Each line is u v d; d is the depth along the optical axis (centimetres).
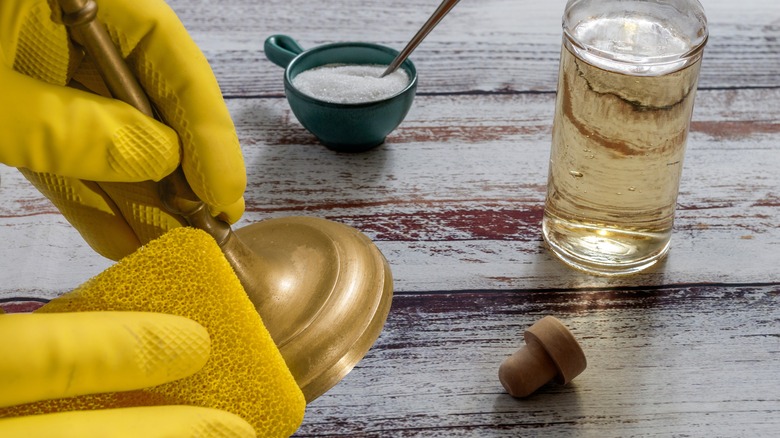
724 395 69
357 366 70
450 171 82
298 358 67
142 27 62
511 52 92
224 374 62
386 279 71
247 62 91
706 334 72
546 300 74
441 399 69
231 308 63
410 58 92
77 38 61
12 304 74
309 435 67
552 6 97
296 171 82
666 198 73
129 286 63
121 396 62
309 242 72
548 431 68
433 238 78
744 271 75
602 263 75
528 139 85
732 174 82
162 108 63
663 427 68
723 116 86
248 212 79
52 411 61
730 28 95
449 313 73
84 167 61
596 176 73
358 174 82
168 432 59
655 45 70
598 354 71
